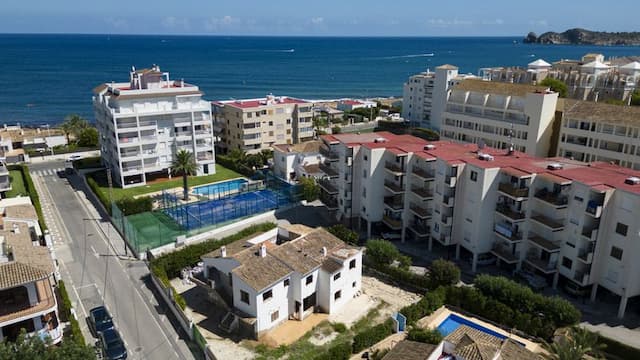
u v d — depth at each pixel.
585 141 88.31
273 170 112.25
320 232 62.06
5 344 37.50
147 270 65.75
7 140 124.19
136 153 101.75
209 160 111.69
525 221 62.88
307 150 107.25
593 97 140.62
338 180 80.88
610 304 57.91
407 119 180.00
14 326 44.16
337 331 52.72
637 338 51.22
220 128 132.88
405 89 178.88
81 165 112.00
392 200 75.31
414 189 72.38
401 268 64.25
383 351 47.78
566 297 59.62
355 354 48.03
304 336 51.56
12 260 47.31
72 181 106.88
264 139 127.25
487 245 66.44
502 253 64.81
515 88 102.69
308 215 86.56
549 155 98.38
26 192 96.81
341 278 56.56
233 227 80.62
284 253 55.88
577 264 57.91
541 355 47.94
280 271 52.59
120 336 49.88
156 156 104.19
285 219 84.81
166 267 62.81
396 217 75.69
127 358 47.59
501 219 65.56
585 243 56.69
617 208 53.88
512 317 52.50
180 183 104.56
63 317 52.78
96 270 65.56
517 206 62.91
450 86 156.38
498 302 53.94
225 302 53.94
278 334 51.84
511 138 99.69
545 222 60.00
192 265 65.12
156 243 71.94
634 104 129.00
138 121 100.00
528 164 65.81
